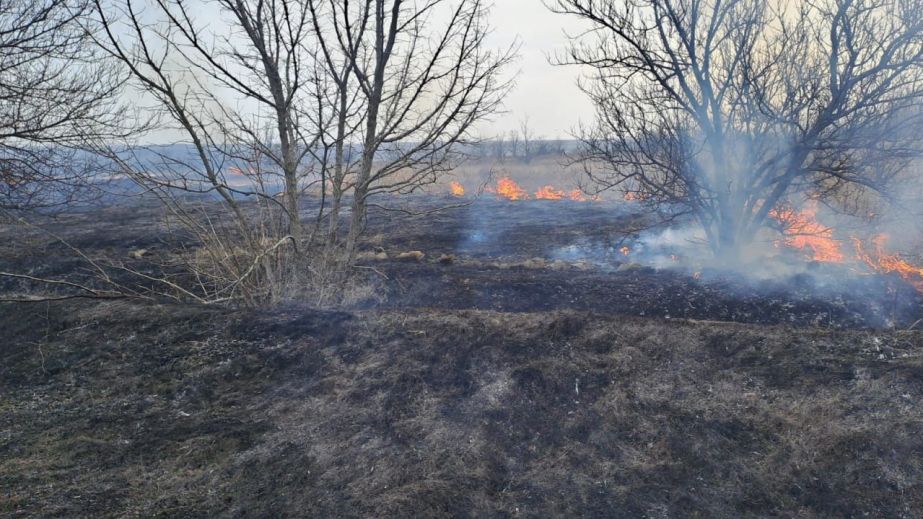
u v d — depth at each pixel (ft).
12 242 36.06
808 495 11.71
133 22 18.97
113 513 11.53
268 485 12.39
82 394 15.93
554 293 23.35
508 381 15.10
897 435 12.50
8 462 13.16
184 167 21.48
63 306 20.44
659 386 14.74
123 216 46.88
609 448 13.15
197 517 11.50
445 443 13.37
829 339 16.05
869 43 22.41
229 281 21.43
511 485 12.32
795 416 13.41
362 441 13.55
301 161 23.44
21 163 29.81
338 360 16.55
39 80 29.19
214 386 15.97
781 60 24.11
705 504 11.68
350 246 23.12
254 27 21.01
